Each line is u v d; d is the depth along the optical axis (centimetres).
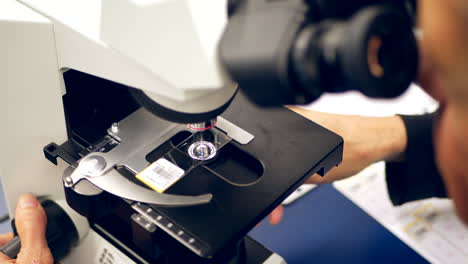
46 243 82
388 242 107
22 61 72
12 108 75
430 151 104
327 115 109
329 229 110
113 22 59
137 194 73
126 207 82
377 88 44
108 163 78
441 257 104
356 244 107
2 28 69
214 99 62
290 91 47
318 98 49
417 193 107
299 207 113
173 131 82
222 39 50
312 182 107
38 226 82
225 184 75
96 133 84
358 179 117
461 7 33
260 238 108
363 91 44
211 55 53
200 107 62
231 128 82
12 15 70
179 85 55
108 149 80
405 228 108
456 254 104
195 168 78
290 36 46
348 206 113
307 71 46
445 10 33
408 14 47
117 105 88
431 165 104
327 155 79
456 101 37
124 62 61
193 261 76
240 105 86
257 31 48
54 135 81
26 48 71
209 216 71
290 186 75
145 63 57
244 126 83
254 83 48
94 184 75
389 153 106
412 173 104
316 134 82
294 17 46
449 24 33
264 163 78
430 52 35
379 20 43
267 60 46
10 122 77
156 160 79
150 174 76
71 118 84
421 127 106
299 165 77
